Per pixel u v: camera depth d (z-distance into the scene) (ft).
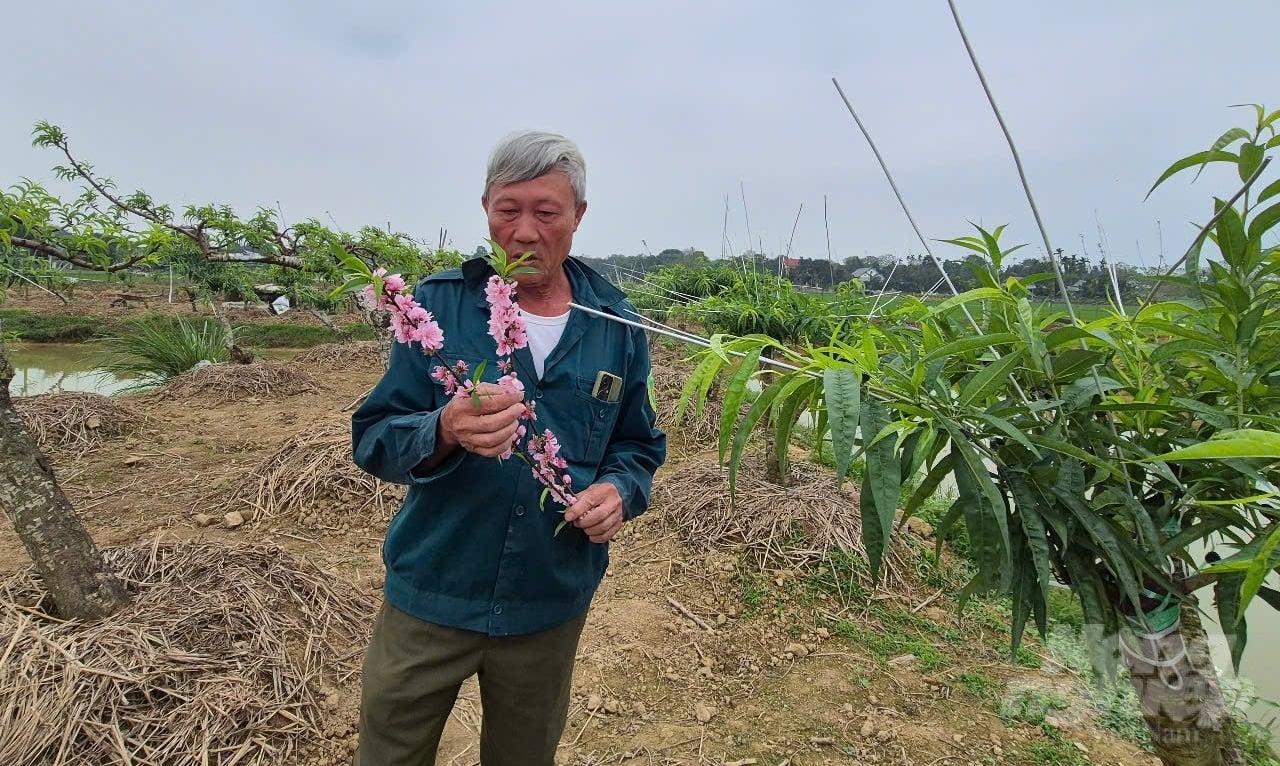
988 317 4.91
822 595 10.91
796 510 12.51
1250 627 10.36
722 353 4.17
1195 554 6.44
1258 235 3.87
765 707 8.45
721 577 11.23
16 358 38.01
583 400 4.87
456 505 4.58
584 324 4.91
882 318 6.77
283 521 12.84
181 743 6.72
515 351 4.62
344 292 3.77
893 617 10.56
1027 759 7.67
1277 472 3.77
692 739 7.84
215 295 34.88
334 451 14.35
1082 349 4.11
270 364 24.54
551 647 5.06
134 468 15.21
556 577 4.85
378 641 4.96
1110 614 4.67
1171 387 4.46
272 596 8.98
